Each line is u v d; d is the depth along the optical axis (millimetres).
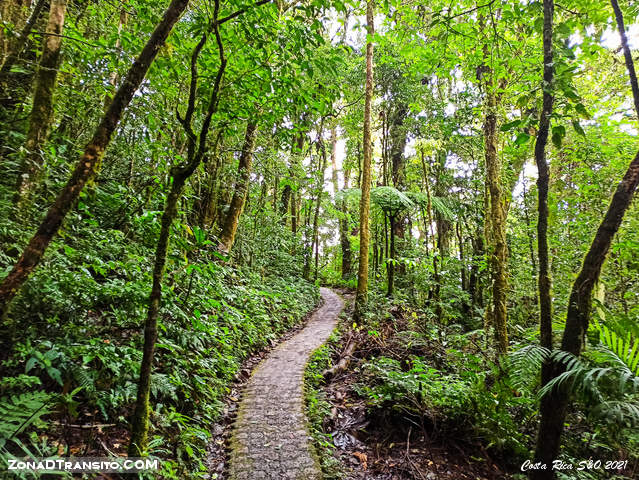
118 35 3543
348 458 3863
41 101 2877
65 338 2793
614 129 6422
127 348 3186
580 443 3826
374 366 5375
